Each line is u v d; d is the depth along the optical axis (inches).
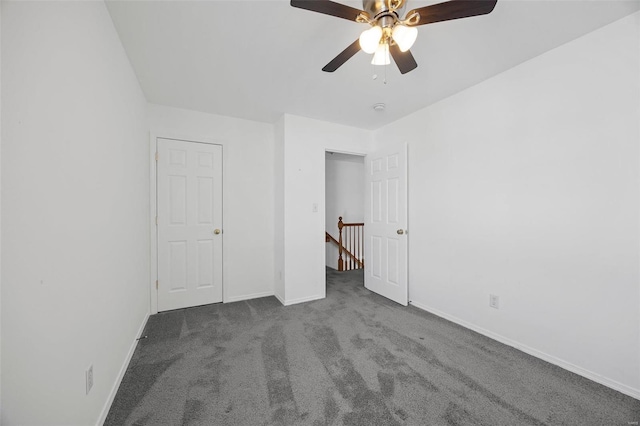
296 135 124.4
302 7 48.4
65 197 39.9
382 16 52.7
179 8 57.4
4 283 28.6
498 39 68.7
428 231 113.1
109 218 58.9
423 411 56.2
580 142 68.6
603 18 61.6
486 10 47.8
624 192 62.0
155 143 110.0
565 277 71.7
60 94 38.9
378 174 136.7
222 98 105.2
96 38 51.9
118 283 65.1
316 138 129.6
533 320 78.3
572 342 70.4
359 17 52.1
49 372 35.4
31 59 32.8
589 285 67.4
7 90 29.2
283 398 59.9
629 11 59.3
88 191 47.8
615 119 63.1
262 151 133.5
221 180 124.4
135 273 84.4
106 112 57.3
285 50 73.4
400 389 63.1
